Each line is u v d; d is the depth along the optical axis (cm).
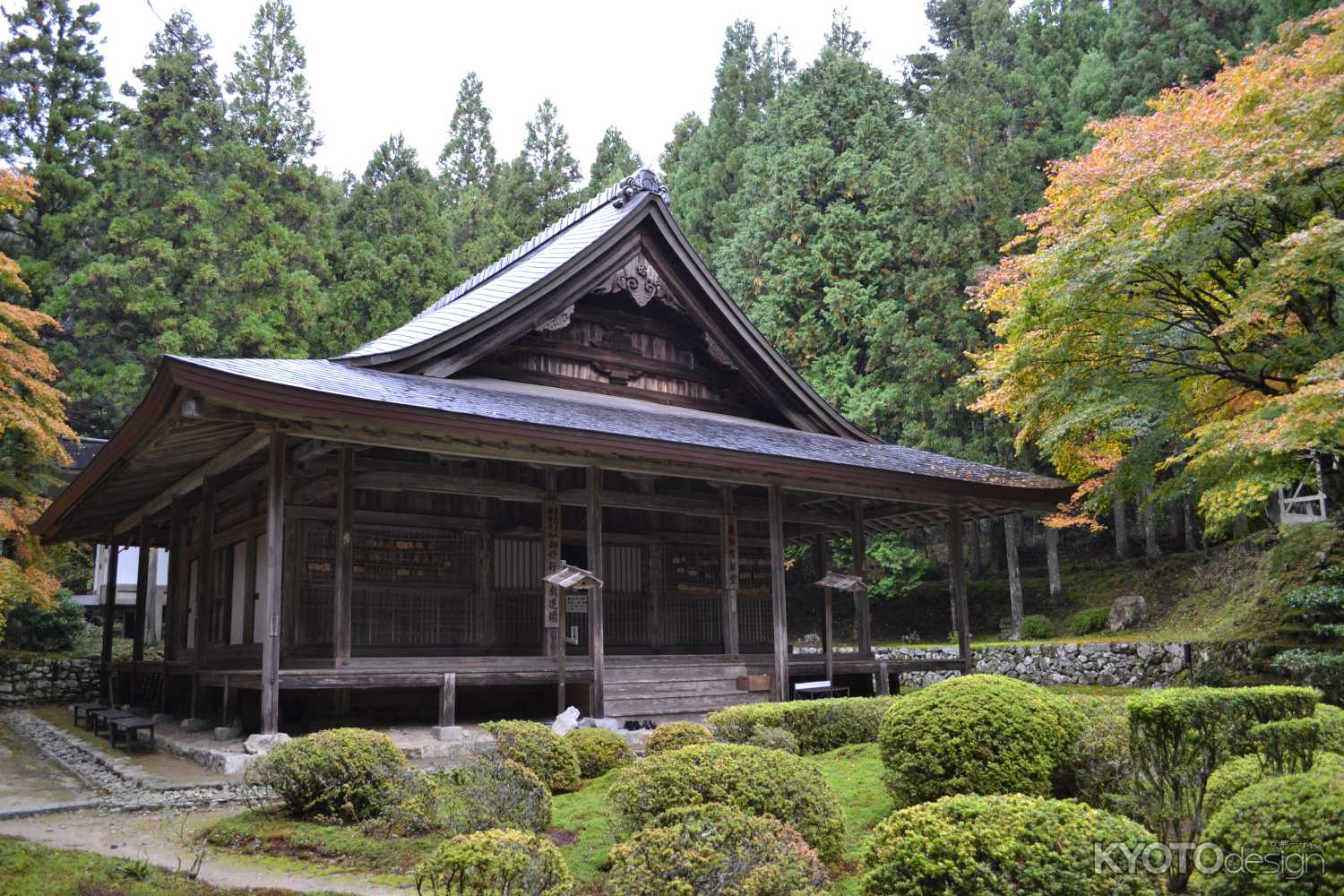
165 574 2931
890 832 480
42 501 2133
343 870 657
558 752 899
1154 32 3030
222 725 1286
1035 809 469
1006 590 3142
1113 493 1594
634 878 505
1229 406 1448
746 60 4972
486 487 1430
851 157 3450
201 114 3206
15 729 1706
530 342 1672
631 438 1354
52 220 2823
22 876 596
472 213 4922
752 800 636
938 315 3044
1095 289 1338
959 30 4909
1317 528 1895
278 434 1161
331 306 3288
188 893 588
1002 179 2988
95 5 3016
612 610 1783
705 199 4325
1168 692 608
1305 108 1182
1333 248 1095
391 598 1479
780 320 3372
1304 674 1482
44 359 1616
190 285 2947
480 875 502
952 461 2039
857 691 1925
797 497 1983
